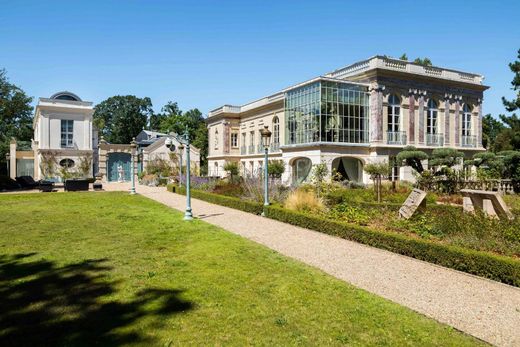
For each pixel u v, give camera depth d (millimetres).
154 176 35562
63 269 6551
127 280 5973
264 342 4059
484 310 5059
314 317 4695
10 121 49719
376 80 26750
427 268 7004
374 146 26562
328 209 12039
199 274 6328
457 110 30781
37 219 12352
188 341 4047
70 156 35938
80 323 4434
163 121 72188
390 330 4391
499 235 7734
